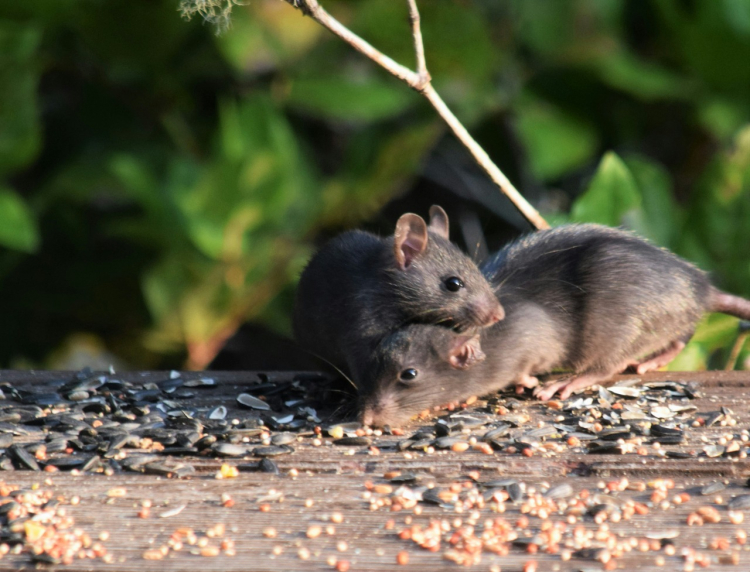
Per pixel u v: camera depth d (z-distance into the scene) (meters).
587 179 17.22
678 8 16.02
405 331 8.81
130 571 5.80
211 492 6.90
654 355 10.09
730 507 6.51
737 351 11.16
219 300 14.07
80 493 6.89
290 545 6.09
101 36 15.25
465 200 18.72
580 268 9.62
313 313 9.55
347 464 7.38
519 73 16.48
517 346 9.10
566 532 6.20
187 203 13.33
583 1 16.06
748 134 11.73
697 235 11.83
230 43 14.89
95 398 9.11
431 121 15.55
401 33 15.36
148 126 16.67
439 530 6.23
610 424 8.28
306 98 15.29
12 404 8.95
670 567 5.75
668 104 16.75
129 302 16.20
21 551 6.04
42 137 16.98
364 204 15.05
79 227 16.02
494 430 7.98
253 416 8.75
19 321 16.36
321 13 8.21
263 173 13.20
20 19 14.80
